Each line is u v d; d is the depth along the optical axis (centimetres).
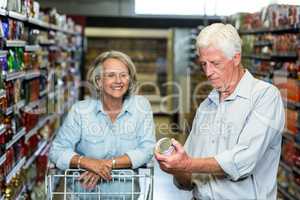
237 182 184
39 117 460
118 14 951
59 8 932
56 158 222
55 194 215
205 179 191
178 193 284
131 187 216
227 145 181
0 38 289
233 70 180
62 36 676
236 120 181
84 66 946
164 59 1212
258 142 173
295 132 406
